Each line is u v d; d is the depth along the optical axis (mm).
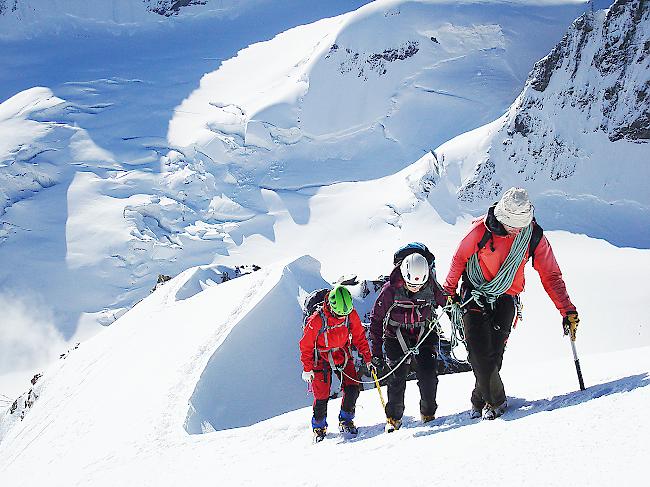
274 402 16312
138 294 68812
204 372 15492
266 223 75062
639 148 55188
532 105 60781
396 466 4203
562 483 2973
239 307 18891
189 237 73438
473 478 3436
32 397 23391
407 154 80938
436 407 6363
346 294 6891
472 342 5367
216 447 7930
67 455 13875
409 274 6074
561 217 53094
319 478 4688
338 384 14031
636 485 2645
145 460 8305
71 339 64312
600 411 3699
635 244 48156
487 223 5238
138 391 15555
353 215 70812
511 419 4758
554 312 31281
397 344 6418
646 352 6559
